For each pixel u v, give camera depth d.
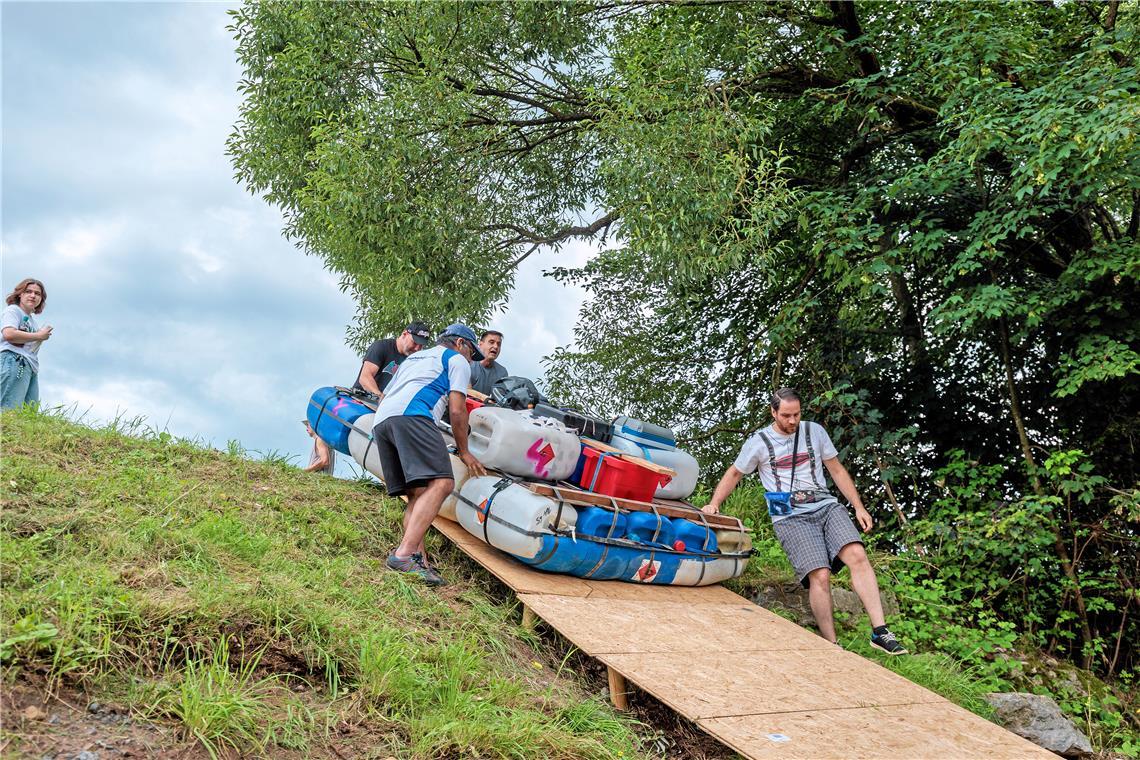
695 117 9.55
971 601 8.06
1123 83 7.36
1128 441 8.88
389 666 3.77
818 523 6.08
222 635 3.47
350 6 10.39
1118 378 8.80
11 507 4.13
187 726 3.00
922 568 8.07
